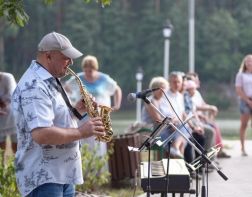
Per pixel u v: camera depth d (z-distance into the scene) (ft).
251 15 270.26
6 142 39.01
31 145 20.71
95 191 38.83
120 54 260.21
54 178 20.74
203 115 54.03
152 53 260.01
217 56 263.90
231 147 65.51
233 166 51.62
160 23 261.85
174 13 263.29
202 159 27.14
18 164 20.90
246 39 267.80
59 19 260.62
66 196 21.58
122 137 41.29
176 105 43.55
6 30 251.60
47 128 20.20
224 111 258.37
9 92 38.34
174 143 42.68
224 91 263.49
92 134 20.57
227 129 127.44
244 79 57.67
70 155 21.06
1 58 252.83
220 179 45.32
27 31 261.24
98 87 42.98
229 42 266.57
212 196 39.29
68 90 42.22
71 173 21.07
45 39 20.79
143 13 263.70
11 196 30.01
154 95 42.47
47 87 20.63
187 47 261.44
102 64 258.78
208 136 48.96
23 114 20.58
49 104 20.53
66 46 20.74
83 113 22.12
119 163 40.96
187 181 27.61
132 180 41.78
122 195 38.24
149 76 259.39
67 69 21.58
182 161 30.99
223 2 272.51
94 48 258.57
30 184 20.72
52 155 20.77
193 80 54.65
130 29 262.67
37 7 260.62
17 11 27.86
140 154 41.75
